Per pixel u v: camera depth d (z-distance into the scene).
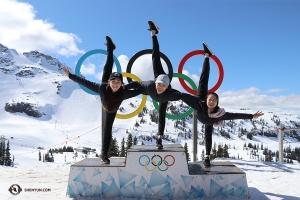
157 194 5.36
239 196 5.39
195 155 10.62
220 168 6.01
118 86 5.19
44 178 7.37
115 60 9.16
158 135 6.12
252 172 8.89
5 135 196.12
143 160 5.41
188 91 9.48
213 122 5.79
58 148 174.12
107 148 5.87
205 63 6.54
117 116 9.20
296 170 9.57
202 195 5.36
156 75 6.22
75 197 5.30
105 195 5.36
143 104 9.24
